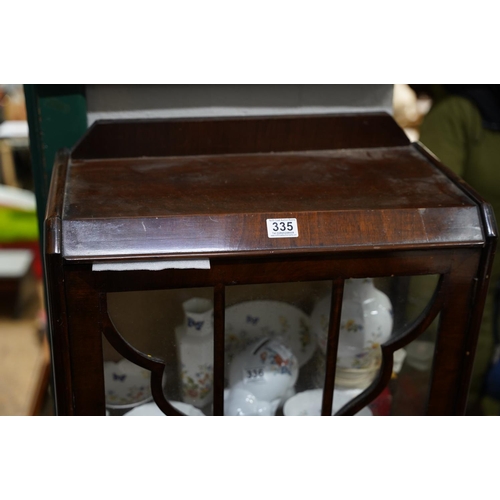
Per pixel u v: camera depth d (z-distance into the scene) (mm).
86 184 752
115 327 685
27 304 2311
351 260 694
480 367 1336
